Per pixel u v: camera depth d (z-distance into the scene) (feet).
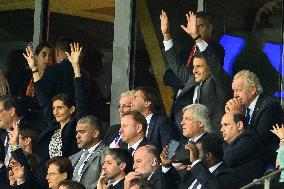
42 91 122.42
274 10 119.24
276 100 104.94
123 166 103.04
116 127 113.60
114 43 130.82
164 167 99.91
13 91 136.98
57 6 138.00
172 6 126.21
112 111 129.70
